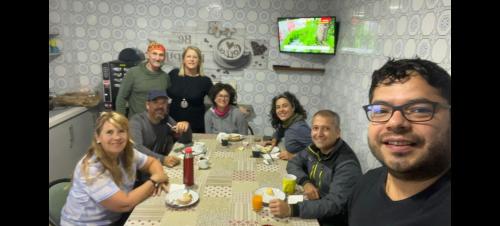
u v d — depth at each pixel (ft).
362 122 7.84
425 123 2.25
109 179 4.77
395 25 6.23
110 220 5.01
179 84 9.54
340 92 9.93
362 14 8.09
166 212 4.53
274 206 4.52
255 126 12.69
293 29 11.13
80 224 4.78
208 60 12.12
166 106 7.48
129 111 9.55
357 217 3.09
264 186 5.54
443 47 4.63
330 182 5.56
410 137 2.29
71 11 11.40
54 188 5.29
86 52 11.83
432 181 2.43
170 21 11.80
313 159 6.03
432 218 2.34
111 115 4.97
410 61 2.43
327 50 10.55
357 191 3.37
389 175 2.87
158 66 9.22
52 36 10.56
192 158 5.42
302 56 12.10
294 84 12.37
